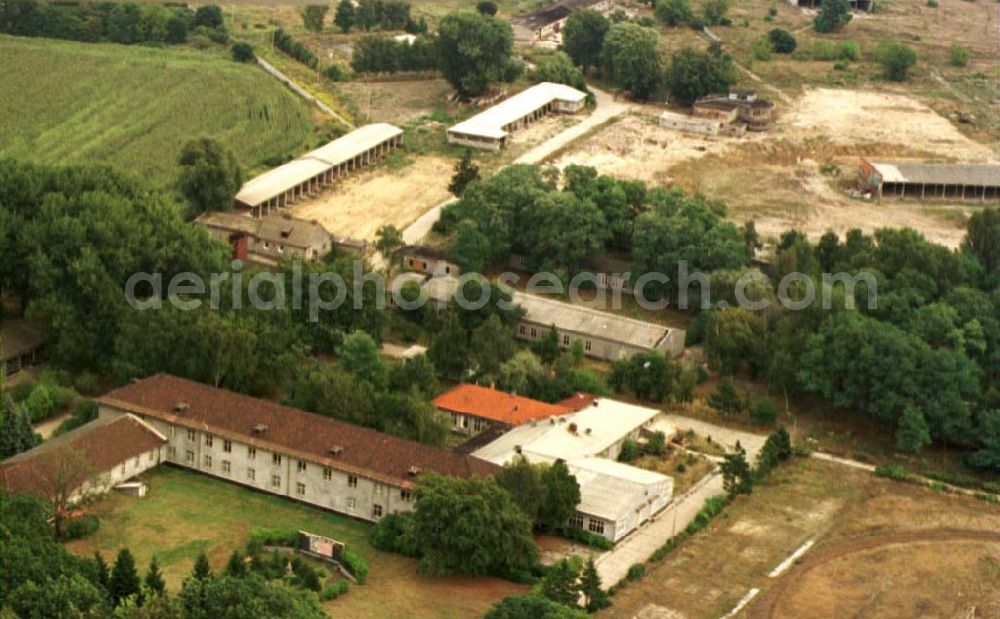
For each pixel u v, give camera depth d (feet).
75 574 629.10
